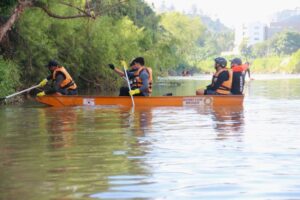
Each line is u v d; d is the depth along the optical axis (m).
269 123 13.56
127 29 38.47
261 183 7.09
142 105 18.48
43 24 27.75
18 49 26.69
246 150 9.42
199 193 6.63
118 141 10.47
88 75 34.06
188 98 18.61
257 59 165.00
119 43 36.50
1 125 13.19
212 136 11.15
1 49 25.62
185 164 8.26
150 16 53.34
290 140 10.58
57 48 30.61
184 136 11.13
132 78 19.31
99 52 33.56
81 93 30.06
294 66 139.00
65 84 19.78
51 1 24.58
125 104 18.55
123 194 6.60
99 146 9.89
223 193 6.63
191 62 139.50
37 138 10.92
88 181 7.22
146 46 40.22
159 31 57.69
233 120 14.25
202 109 17.45
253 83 44.22
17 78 24.31
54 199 6.40
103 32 33.78
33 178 7.40
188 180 7.26
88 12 25.16
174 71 98.44
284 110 17.30
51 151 9.39
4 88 21.52
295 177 7.39
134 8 46.50
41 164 8.30
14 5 22.00
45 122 13.81
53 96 18.83
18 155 9.04
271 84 41.62
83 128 12.53
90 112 16.44
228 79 19.27
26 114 15.97
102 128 12.52
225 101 18.91
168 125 13.10
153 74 40.62
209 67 145.25
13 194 6.61
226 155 8.96
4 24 21.94
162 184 7.05
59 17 24.28
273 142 10.32
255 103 20.28
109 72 33.94
